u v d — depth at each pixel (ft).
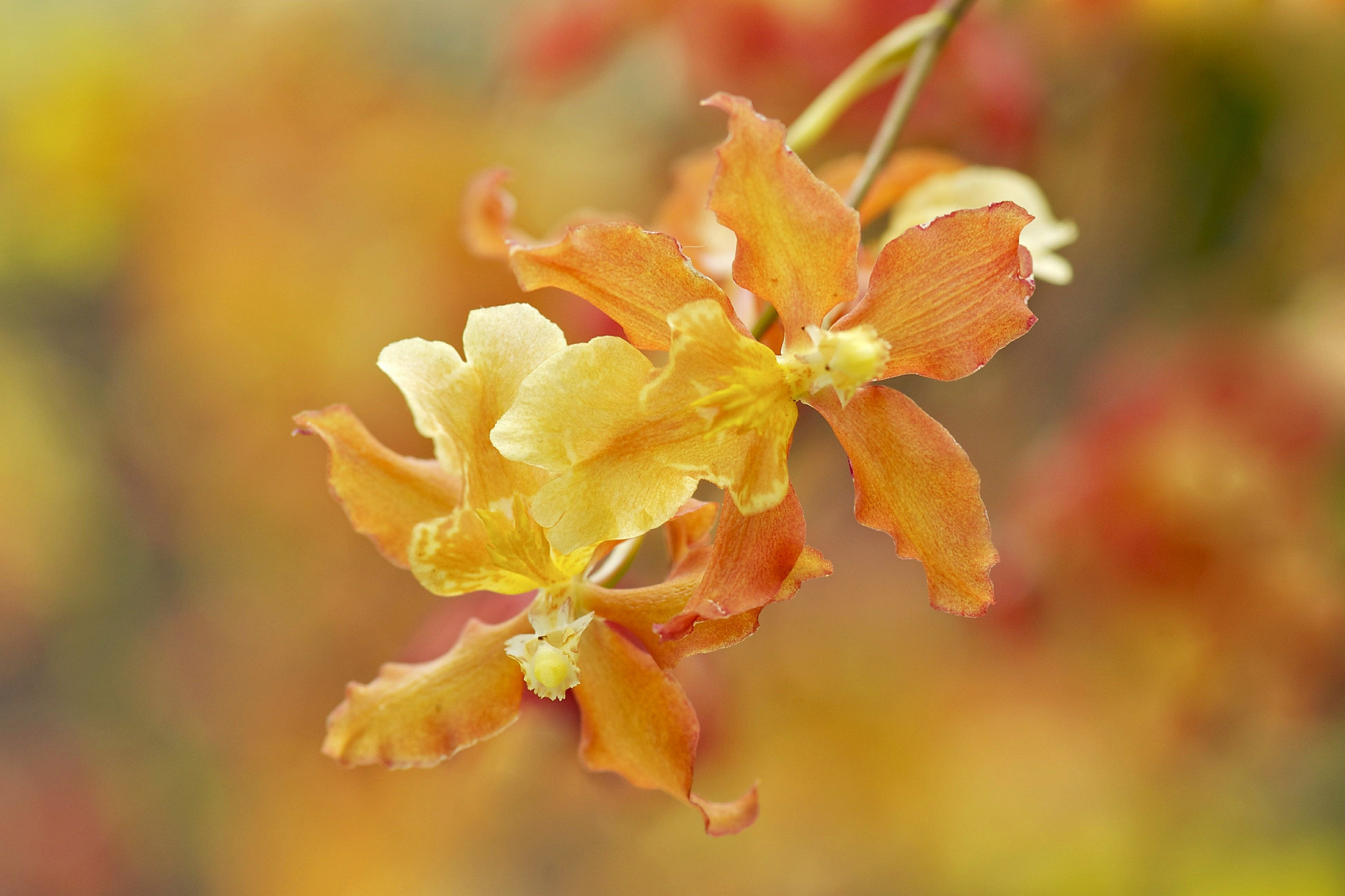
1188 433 1.27
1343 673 1.24
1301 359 1.26
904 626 1.84
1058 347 1.40
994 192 0.99
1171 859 1.74
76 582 2.39
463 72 1.72
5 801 2.36
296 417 0.87
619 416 0.85
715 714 1.07
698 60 1.31
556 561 0.87
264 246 1.79
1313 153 1.20
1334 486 1.24
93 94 1.82
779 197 0.86
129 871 2.33
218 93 1.81
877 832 1.90
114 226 1.92
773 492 0.86
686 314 0.85
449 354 0.86
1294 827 1.71
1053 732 1.74
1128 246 1.30
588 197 1.61
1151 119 1.23
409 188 1.70
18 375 2.26
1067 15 1.22
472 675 0.89
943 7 0.98
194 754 2.30
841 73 1.25
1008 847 1.84
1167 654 1.32
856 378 0.85
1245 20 1.16
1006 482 1.47
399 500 0.88
